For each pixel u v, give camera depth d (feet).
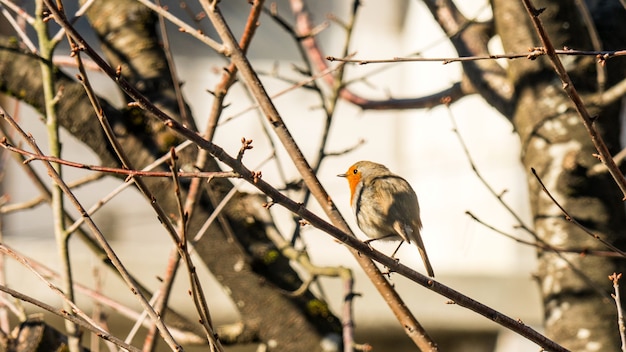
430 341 23.22
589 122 19.92
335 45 65.92
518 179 57.72
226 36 20.99
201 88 62.80
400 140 62.90
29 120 58.13
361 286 49.49
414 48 63.41
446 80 61.72
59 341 27.76
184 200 30.68
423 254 27.81
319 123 63.87
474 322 49.16
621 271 28.84
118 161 30.86
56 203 26.35
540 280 29.91
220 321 47.75
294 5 45.57
